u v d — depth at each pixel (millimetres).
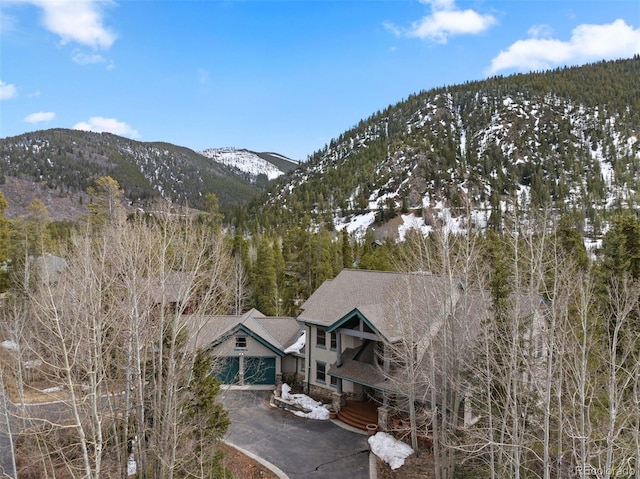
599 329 17172
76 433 18875
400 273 25219
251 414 28562
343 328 28141
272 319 37781
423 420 23859
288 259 66812
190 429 17422
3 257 39812
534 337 16766
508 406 15695
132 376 18047
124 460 17094
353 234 111312
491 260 24969
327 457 22875
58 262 28484
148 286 17359
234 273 43312
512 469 16500
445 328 19375
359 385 29344
